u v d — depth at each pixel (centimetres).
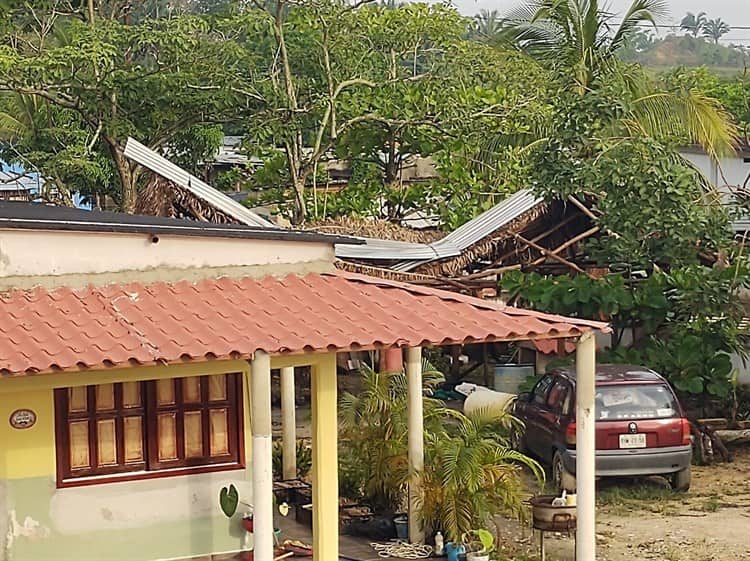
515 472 1227
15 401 1027
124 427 1074
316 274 1137
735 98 3575
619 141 1927
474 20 2739
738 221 2208
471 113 2411
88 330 948
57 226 1016
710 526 1380
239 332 971
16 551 1027
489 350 2303
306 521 1319
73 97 2427
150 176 2386
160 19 2512
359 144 2606
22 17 2780
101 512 1059
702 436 1767
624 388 1517
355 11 2439
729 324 1878
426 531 1215
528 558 1220
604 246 1972
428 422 1277
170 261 1068
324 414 1070
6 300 989
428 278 1898
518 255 2141
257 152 2489
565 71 2567
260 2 2539
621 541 1314
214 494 1105
